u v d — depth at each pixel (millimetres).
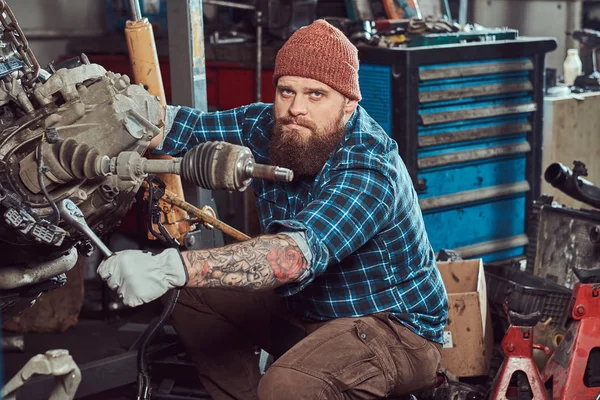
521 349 2660
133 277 1702
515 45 4195
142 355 2189
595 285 2764
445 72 3967
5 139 1846
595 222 3590
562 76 5863
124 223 4941
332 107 2201
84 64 1994
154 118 2002
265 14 4566
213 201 3080
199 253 1822
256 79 4297
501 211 4418
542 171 4664
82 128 1852
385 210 2117
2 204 1781
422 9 4883
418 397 2900
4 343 3631
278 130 2244
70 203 1801
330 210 2035
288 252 1901
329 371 2203
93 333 3900
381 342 2307
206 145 1802
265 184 2455
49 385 2920
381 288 2359
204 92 3104
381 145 2230
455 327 3123
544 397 2623
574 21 5789
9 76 1938
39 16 5344
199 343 2625
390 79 3889
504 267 3670
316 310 2408
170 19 2994
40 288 2092
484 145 4254
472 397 2879
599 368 2771
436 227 4176
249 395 2656
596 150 4918
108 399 3293
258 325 2625
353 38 4051
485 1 6117
